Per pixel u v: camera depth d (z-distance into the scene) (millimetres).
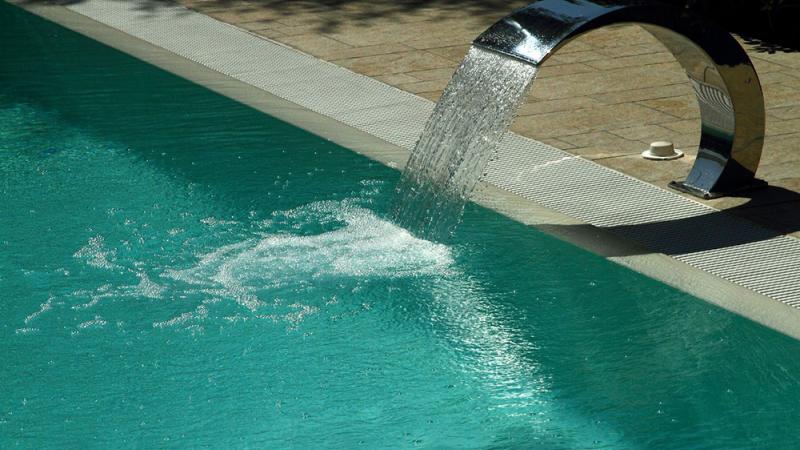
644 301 5613
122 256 6227
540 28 6000
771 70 9250
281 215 6699
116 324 5555
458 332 5453
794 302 5480
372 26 10664
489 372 5129
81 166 7477
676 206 6566
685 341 5273
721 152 6680
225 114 8359
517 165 7238
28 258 6211
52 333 5477
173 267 6109
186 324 5555
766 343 5207
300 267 6086
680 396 4883
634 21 6039
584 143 7586
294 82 9055
